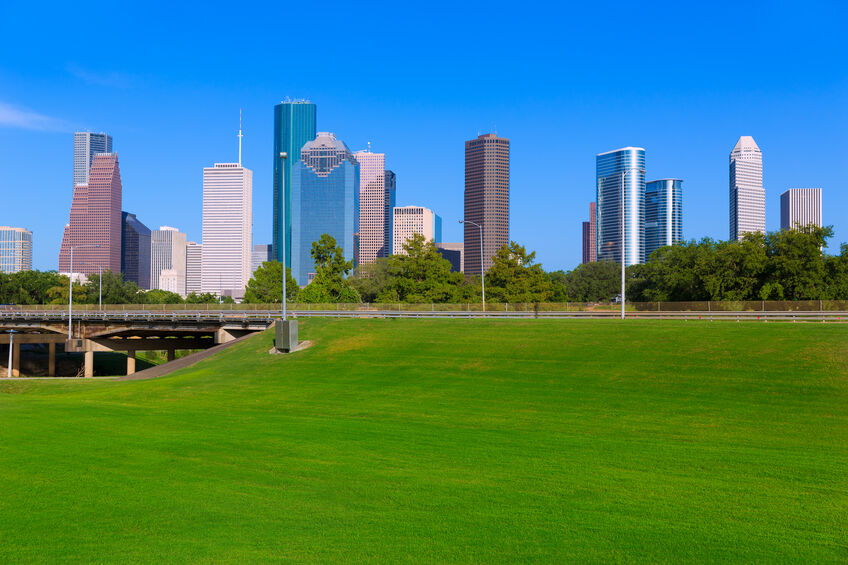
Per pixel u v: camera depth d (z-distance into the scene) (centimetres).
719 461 1750
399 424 2353
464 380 3331
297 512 1305
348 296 9112
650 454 1836
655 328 4178
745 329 3897
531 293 8188
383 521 1258
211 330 6856
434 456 1795
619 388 2941
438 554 1100
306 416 2572
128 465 1658
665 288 8431
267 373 3962
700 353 3384
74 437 2012
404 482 1521
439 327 4881
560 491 1459
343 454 1811
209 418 2458
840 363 2956
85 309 9812
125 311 8300
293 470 1623
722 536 1192
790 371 2936
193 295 18038
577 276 18588
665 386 2909
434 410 2689
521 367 3503
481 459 1762
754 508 1349
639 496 1423
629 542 1160
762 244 7244
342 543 1146
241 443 1947
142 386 3841
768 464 1717
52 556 1084
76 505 1338
